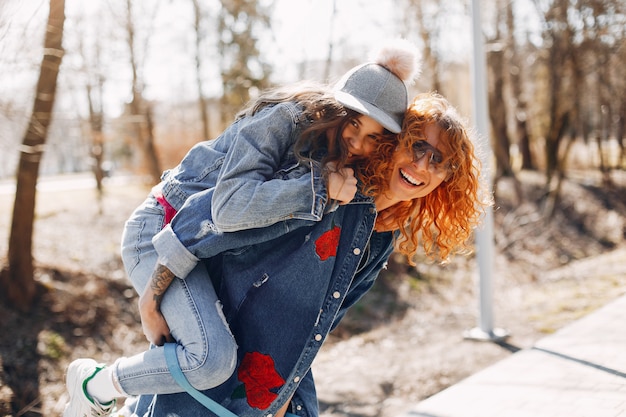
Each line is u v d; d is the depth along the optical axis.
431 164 2.05
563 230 16.45
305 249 2.08
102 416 2.17
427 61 16.09
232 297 2.13
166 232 2.02
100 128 12.77
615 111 21.61
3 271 8.02
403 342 7.96
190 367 1.95
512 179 19.42
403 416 4.07
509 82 21.62
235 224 1.90
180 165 2.25
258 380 2.09
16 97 7.63
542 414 3.84
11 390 6.56
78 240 11.23
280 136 2.01
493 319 6.86
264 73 15.48
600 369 4.59
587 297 8.09
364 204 2.14
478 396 4.30
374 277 2.48
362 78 2.05
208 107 18.11
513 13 18.75
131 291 9.35
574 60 18.83
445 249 2.31
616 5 17.34
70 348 7.68
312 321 2.11
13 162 8.79
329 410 5.77
